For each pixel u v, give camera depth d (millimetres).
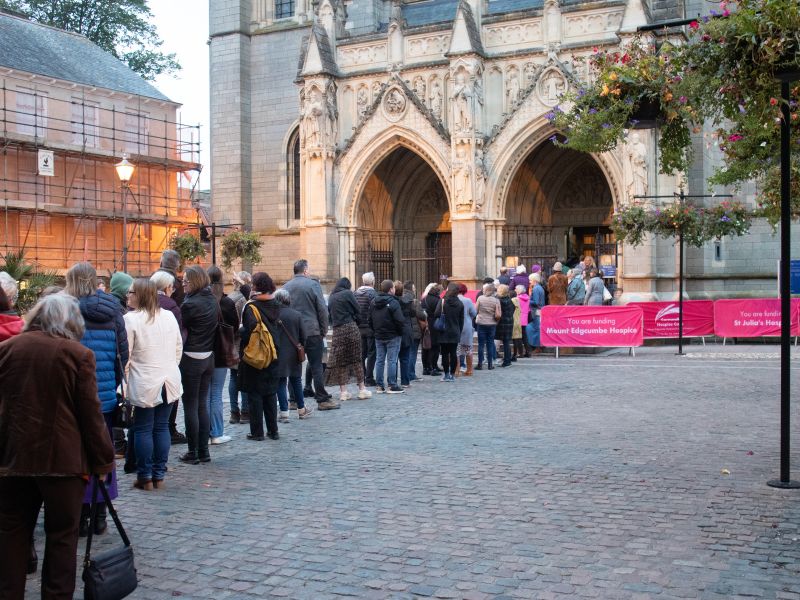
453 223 30969
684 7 28453
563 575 6672
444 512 8516
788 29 8312
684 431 12328
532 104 30125
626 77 10258
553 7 29875
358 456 11289
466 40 30422
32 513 5922
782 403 9195
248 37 39781
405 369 18328
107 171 40156
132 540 7965
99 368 8461
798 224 29688
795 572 6637
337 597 6379
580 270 25156
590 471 10039
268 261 39438
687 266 30016
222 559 7332
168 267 12234
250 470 10711
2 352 5914
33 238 36219
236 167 39594
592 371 20172
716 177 14273
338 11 34344
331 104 33594
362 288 18812
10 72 35906
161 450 9953
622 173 28312
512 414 14258
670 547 7277
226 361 11766
